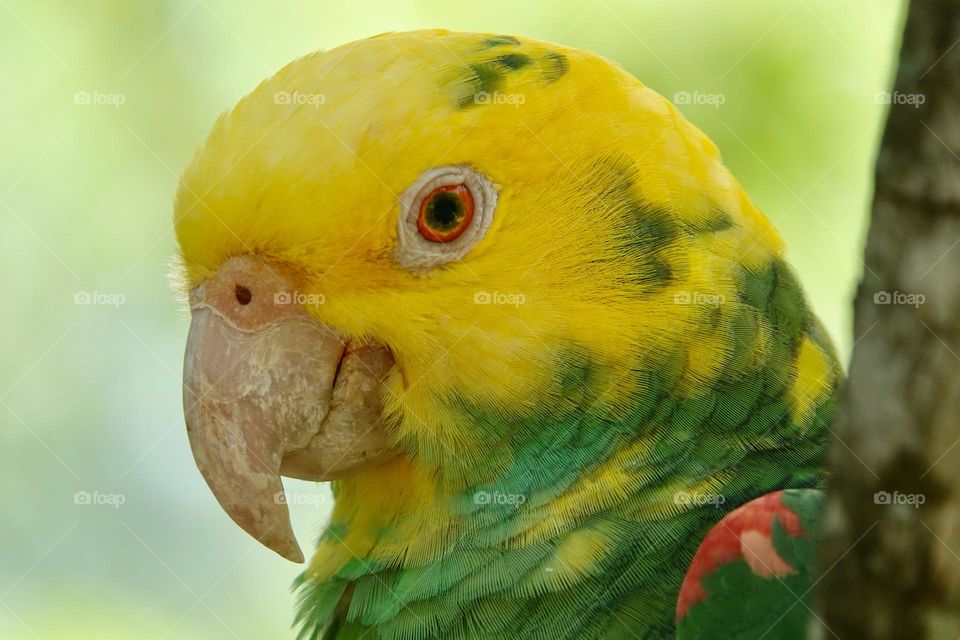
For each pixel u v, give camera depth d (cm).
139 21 1176
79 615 1165
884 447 343
